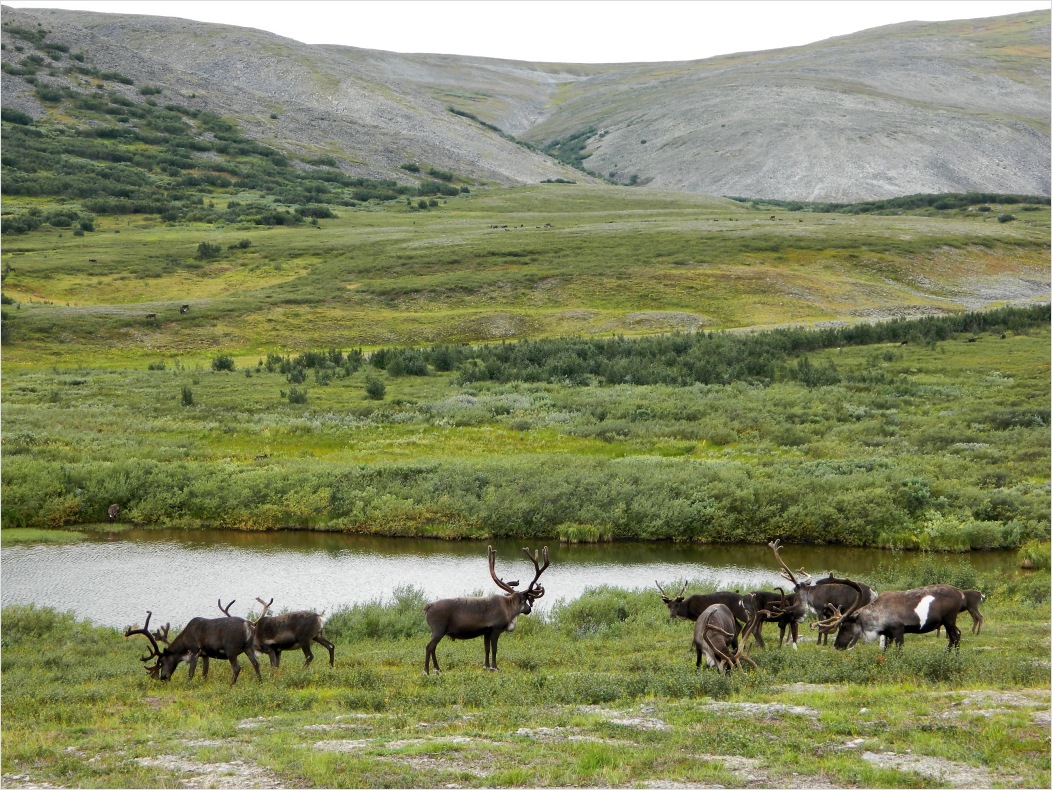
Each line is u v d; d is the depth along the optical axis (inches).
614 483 1521.9
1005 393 2357.3
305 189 7509.8
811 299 4156.0
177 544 1368.1
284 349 3398.1
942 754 426.9
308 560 1283.2
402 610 916.0
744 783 398.3
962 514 1403.8
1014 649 652.1
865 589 676.7
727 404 2269.9
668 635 768.3
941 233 5477.4
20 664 708.0
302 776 413.7
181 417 2155.5
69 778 422.0
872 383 2532.0
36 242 5083.7
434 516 1455.5
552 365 2778.1
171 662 639.1
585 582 1163.3
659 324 3708.2
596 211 7199.8
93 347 3267.7
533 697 543.2
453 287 4195.4
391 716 514.0
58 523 1467.8
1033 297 4542.3
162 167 7539.4
